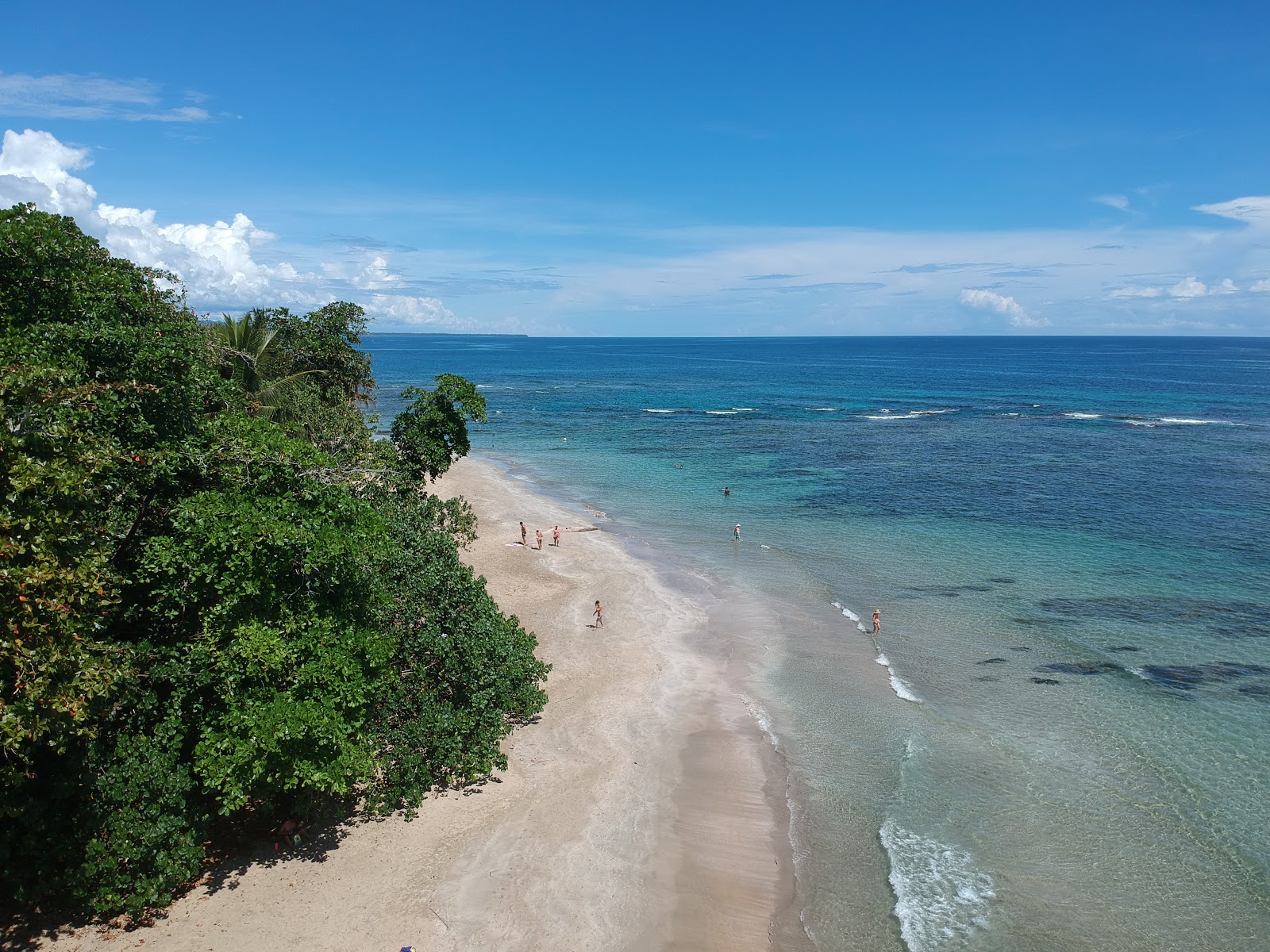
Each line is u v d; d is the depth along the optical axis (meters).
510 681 21.33
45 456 12.15
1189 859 17.28
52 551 11.46
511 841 17.17
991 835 18.16
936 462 67.88
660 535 45.06
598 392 139.50
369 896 15.09
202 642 14.76
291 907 14.59
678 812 18.81
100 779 13.39
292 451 16.53
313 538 15.52
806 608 33.16
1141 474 61.06
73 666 11.60
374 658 16.25
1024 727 22.97
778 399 125.75
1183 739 22.20
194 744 15.35
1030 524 46.72
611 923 15.07
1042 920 15.52
